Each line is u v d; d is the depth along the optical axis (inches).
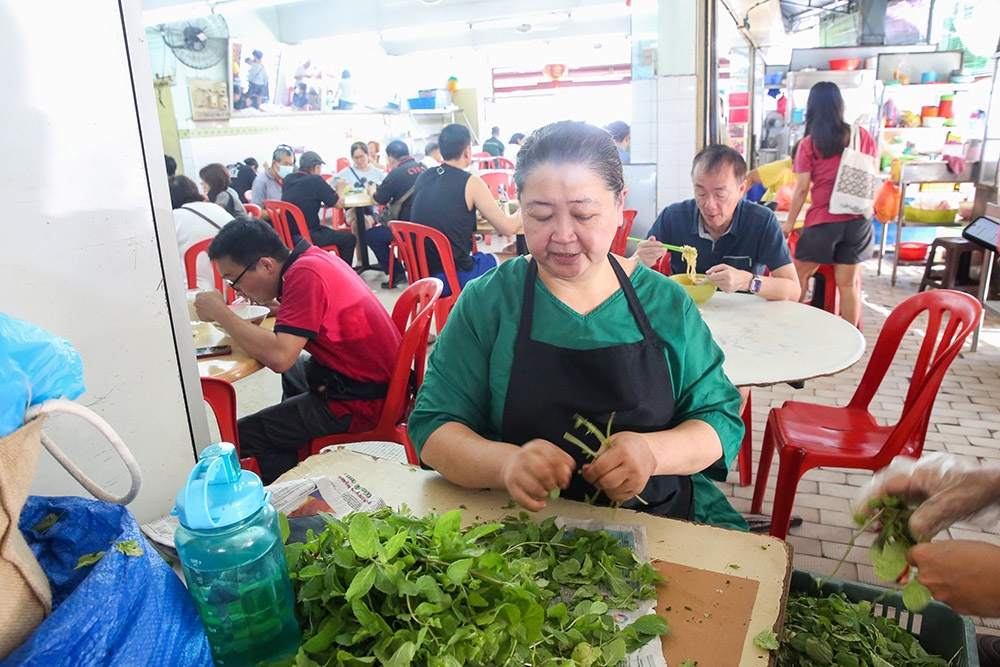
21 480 24.5
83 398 44.8
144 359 48.1
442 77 564.4
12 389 24.1
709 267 104.5
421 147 514.9
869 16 380.2
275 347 81.0
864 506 45.4
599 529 44.3
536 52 575.8
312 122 418.9
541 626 32.0
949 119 249.9
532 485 42.8
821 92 150.5
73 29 41.1
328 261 86.0
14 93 39.2
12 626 24.4
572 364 50.6
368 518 32.6
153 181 46.9
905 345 172.7
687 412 53.8
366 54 504.1
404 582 30.6
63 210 42.2
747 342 79.7
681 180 196.4
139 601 26.2
